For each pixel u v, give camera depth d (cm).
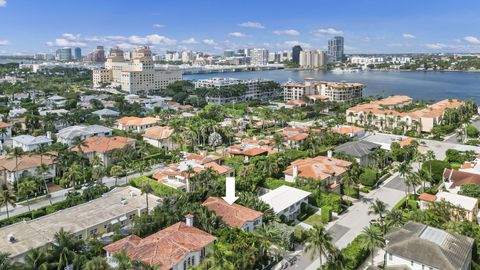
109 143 17750
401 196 13262
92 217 10444
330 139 19688
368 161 16738
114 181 14925
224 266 7281
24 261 7906
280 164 14725
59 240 8425
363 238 8738
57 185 14662
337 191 13388
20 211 12138
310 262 9100
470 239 8406
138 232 9438
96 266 6962
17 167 14325
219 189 12062
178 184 13000
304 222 11275
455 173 13550
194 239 8688
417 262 7700
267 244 8731
